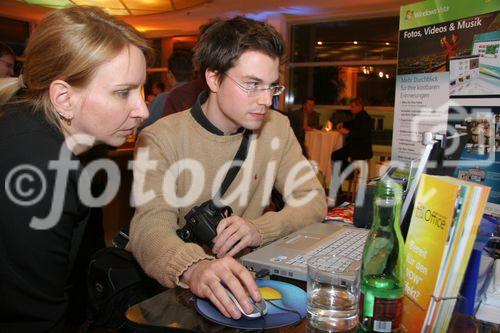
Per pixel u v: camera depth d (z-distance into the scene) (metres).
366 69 6.83
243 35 1.11
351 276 0.71
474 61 1.15
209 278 0.75
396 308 0.61
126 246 1.27
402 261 0.67
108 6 5.39
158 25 7.63
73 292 1.53
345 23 6.97
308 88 7.42
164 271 0.89
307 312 0.70
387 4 6.01
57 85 0.83
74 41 0.82
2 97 0.87
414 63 1.37
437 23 1.28
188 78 3.14
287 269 0.87
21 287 0.80
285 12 6.66
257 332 0.66
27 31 7.67
